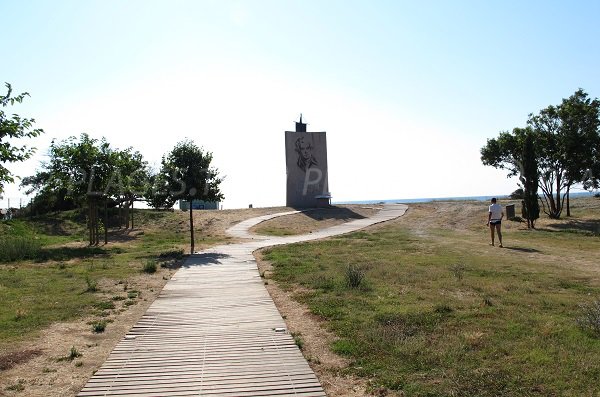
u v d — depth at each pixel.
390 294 10.11
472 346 6.50
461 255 16.80
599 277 12.07
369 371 5.88
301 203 44.56
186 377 5.84
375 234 26.53
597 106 29.25
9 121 9.38
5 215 37.66
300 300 10.20
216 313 9.27
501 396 4.93
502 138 32.47
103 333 7.98
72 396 5.38
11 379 5.89
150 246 23.66
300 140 44.88
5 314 9.14
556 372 5.44
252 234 29.42
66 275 14.14
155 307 9.83
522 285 10.90
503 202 41.84
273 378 5.78
